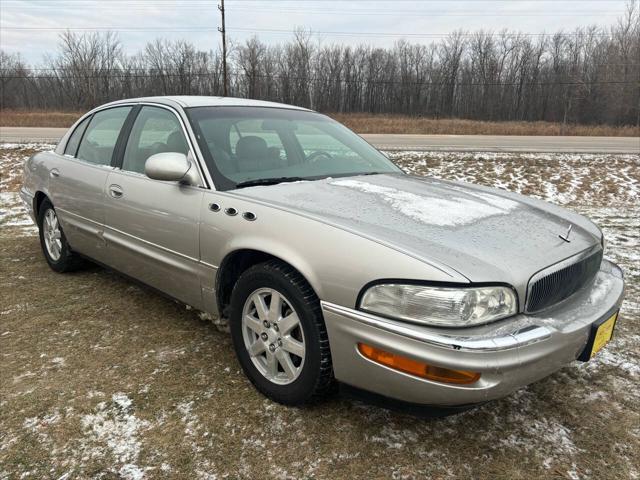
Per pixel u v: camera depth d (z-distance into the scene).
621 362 2.88
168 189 2.77
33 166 4.39
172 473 1.93
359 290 1.90
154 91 49.34
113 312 3.43
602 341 2.16
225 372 2.67
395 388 1.86
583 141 22.39
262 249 2.23
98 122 3.77
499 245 2.02
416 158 15.55
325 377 2.13
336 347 2.01
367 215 2.18
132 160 3.19
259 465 1.98
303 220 2.14
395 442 2.13
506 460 2.04
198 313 3.43
